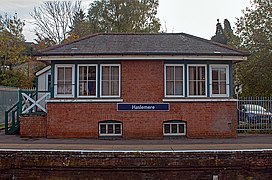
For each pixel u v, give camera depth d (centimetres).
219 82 1661
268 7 2444
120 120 1612
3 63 4028
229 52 1628
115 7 4256
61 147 1282
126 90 1623
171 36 1895
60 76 1639
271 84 2370
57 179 1151
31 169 1155
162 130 1614
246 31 2562
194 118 1625
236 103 1641
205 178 1157
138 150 1190
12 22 4081
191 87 1647
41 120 1647
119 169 1143
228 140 1532
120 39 1819
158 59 1619
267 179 1174
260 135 1741
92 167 1142
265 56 2381
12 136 1692
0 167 1154
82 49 1642
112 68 1641
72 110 1614
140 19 4181
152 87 1628
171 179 1149
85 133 1611
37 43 4534
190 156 1146
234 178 1162
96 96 1628
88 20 4581
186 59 1622
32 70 4294
